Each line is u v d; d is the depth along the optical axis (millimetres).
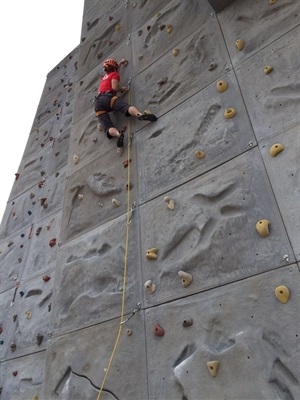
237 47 3211
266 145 2580
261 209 2391
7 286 4836
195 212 2740
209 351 2180
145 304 2725
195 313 2387
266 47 2988
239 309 2191
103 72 4957
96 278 3238
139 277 2877
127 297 2873
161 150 3367
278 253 2186
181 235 2748
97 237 3479
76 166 4352
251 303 2156
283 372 1880
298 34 2816
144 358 2508
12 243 5320
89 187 3930
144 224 3100
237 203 2527
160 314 2584
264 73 2879
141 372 2469
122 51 4773
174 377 2268
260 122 2711
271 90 2764
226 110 2980
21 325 4188
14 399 3635
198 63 3521
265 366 1931
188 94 3436
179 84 3602
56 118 6418
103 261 3256
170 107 3551
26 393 3537
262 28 3115
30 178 5961
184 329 2393
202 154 2967
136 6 5043
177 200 2941
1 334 4402
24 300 4391
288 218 2236
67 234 3881
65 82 6977
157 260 2818
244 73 3035
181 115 3375
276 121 2615
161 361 2402
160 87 3793
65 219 4035
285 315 1991
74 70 6914
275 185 2395
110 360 2693
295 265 2082
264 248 2262
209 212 2664
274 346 1961
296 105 2555
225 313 2242
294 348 1886
